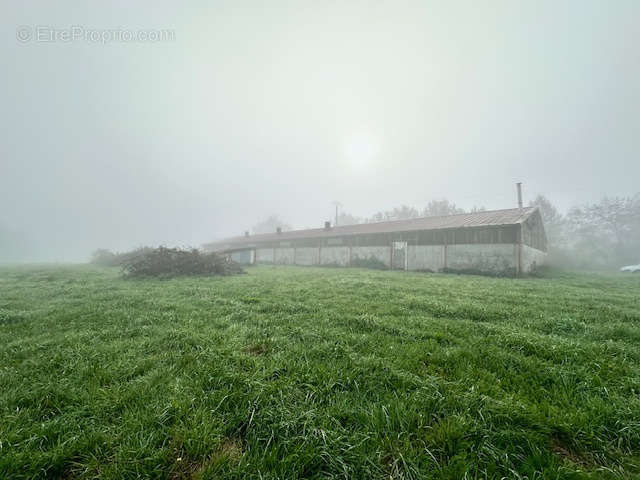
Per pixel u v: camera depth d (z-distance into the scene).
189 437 1.85
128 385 2.53
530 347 3.51
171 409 2.15
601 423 2.05
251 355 3.33
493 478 1.64
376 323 4.51
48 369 2.89
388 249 23.27
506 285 10.33
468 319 5.04
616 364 3.07
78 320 4.80
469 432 1.95
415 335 4.02
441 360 3.12
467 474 1.63
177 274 13.23
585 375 2.75
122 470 1.60
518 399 2.34
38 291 8.00
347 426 2.04
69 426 1.97
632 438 1.94
